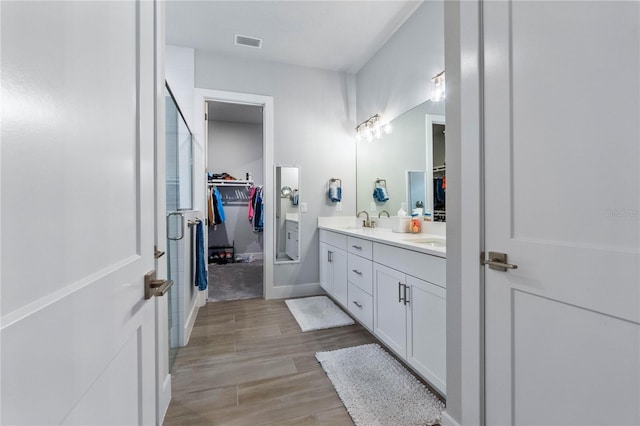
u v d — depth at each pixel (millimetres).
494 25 982
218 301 3086
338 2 2268
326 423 1312
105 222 576
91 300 517
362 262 2242
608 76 700
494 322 1004
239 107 4562
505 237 958
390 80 2787
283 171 3252
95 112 541
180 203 2365
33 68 382
